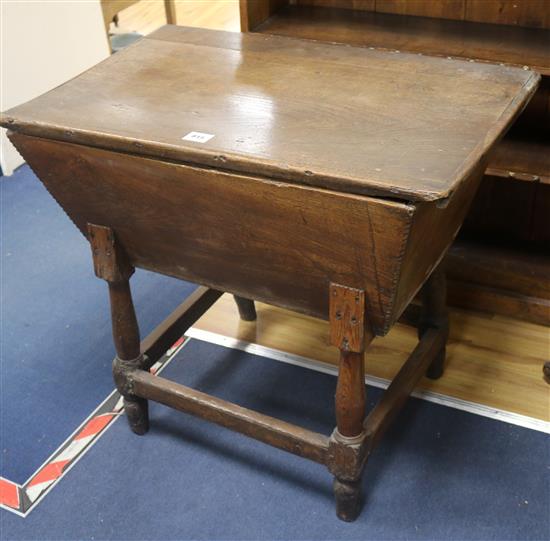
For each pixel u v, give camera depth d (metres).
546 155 2.14
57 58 3.36
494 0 2.25
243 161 1.43
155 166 1.53
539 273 2.34
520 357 2.25
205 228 1.60
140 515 1.85
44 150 1.64
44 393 2.20
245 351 2.31
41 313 2.49
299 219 1.44
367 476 1.91
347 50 1.91
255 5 2.29
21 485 1.93
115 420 2.10
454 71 1.77
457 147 1.46
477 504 1.84
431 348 1.98
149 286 2.61
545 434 2.01
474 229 2.54
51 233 2.88
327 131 1.53
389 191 1.32
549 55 2.06
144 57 1.91
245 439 2.03
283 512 1.84
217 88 1.74
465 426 2.04
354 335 1.53
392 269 1.41
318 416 2.09
